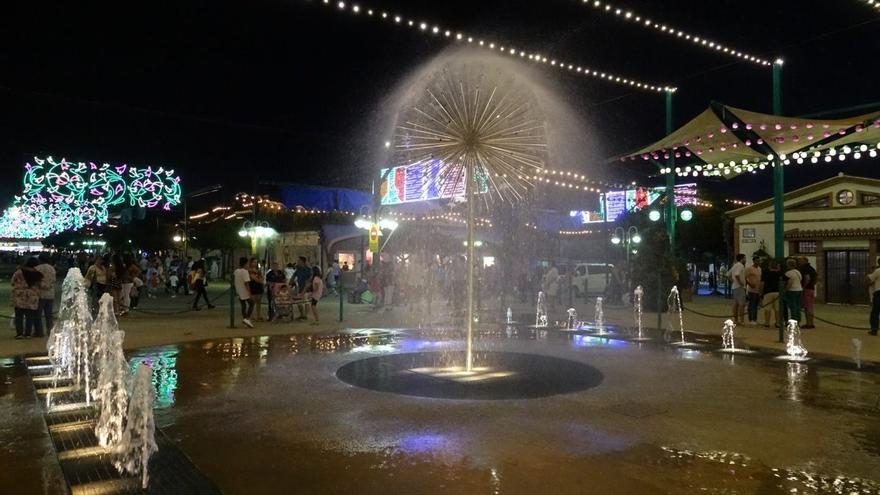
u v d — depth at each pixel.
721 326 14.95
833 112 15.05
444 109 8.45
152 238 46.72
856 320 17.34
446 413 6.50
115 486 4.50
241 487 4.48
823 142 15.88
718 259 37.19
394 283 21.86
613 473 4.77
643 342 12.02
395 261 25.23
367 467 4.89
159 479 4.63
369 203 27.25
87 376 8.31
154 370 8.87
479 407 6.75
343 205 29.41
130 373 8.55
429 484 4.54
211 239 36.16
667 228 21.45
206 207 40.41
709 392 7.54
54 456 5.16
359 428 5.95
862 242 23.92
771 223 26.56
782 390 7.68
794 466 4.93
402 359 9.86
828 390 7.69
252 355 10.24
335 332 13.53
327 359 9.85
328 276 26.31
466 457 5.13
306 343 11.71
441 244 26.55
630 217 24.81
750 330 14.16
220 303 22.47
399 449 5.33
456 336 12.91
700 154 17.67
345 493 4.38
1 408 6.73
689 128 15.28
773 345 11.63
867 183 23.80
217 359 9.83
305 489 4.44
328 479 4.64
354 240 29.77
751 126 14.36
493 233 25.88
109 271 16.58
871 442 5.56
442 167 8.73
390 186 22.47
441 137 8.47
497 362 9.61
